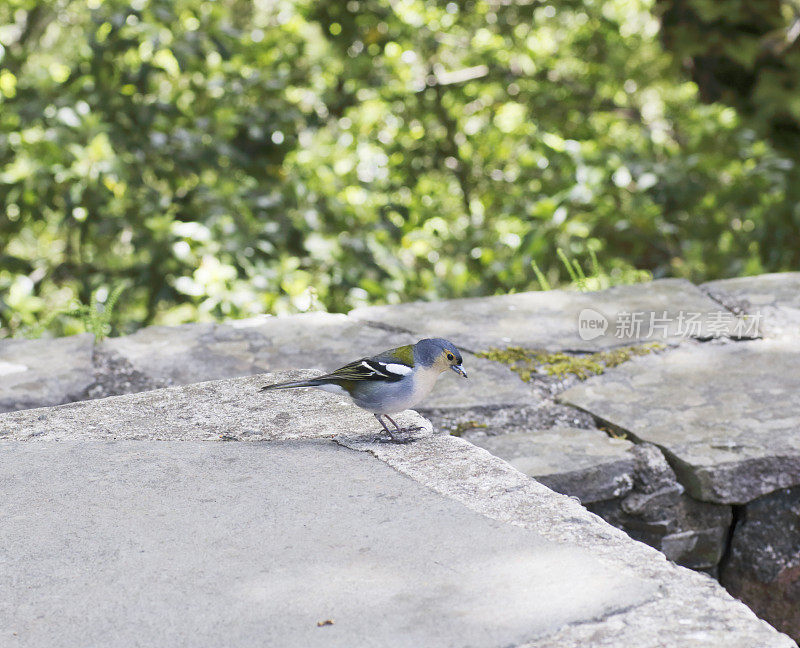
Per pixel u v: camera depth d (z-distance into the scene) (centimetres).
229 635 244
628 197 1027
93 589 270
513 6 1366
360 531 299
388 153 1338
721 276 1046
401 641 238
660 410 453
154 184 1047
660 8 1172
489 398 471
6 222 1014
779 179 1018
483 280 1045
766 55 1138
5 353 543
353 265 930
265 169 1048
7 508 325
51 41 1447
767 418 438
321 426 395
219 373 516
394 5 1292
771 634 237
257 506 320
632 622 243
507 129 1438
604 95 1441
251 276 855
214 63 1091
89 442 386
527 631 240
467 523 303
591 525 300
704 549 404
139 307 1020
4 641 245
